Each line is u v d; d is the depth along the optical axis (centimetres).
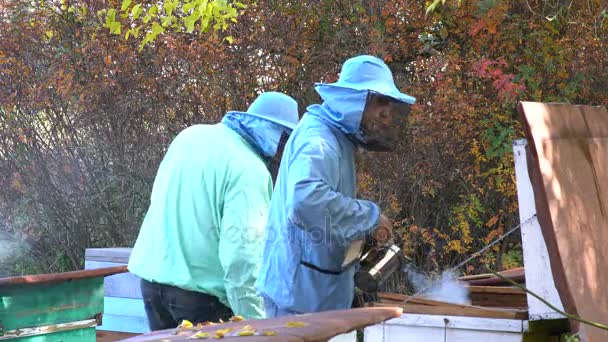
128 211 968
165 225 414
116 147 941
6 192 1013
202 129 428
